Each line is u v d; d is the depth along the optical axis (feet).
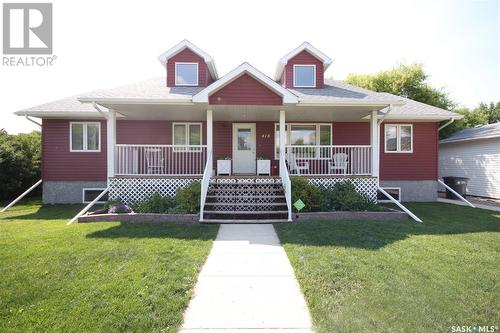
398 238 20.56
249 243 19.92
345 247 18.35
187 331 9.95
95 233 21.72
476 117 86.89
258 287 13.24
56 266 15.10
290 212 27.07
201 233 21.98
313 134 44.34
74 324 10.16
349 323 10.19
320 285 13.10
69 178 41.50
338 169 40.52
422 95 81.87
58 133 41.39
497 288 12.84
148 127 43.04
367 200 30.91
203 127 43.78
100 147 41.73
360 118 41.93
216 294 12.56
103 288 12.62
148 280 13.44
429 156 44.37
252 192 31.65
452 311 11.00
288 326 10.27
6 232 22.68
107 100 29.94
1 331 9.81
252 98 31.22
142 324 10.19
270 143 44.45
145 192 32.73
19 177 46.11
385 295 12.12
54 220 28.30
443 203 41.14
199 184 30.35
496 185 47.24
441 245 18.94
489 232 22.57
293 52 41.70
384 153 44.06
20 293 12.23
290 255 16.93
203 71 41.63
